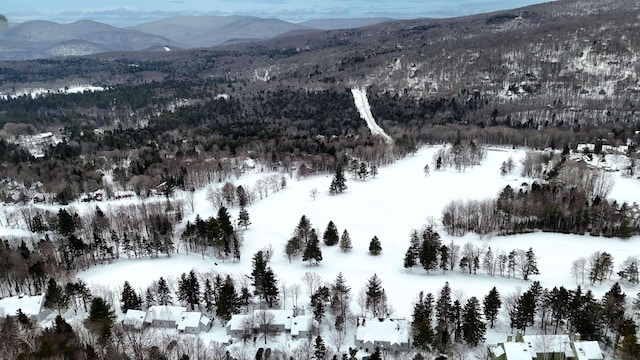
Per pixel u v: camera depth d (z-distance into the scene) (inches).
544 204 7613.2
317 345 4699.8
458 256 6796.3
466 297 5669.3
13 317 5369.1
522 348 4320.9
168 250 7480.3
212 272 6515.8
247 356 4849.9
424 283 6225.4
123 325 5300.2
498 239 7357.3
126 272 6791.3
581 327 4771.2
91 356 4485.7
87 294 5816.9
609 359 4500.5
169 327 5398.6
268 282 5664.4
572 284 5969.5
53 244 7534.5
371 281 5605.3
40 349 4448.8
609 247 6943.9
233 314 5546.3
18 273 6378.0
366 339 4901.6
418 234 7564.0
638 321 4852.4
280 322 5260.8
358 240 7726.4
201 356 4763.8
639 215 7475.4
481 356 4672.7
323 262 7052.2
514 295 5428.2
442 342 4781.0
